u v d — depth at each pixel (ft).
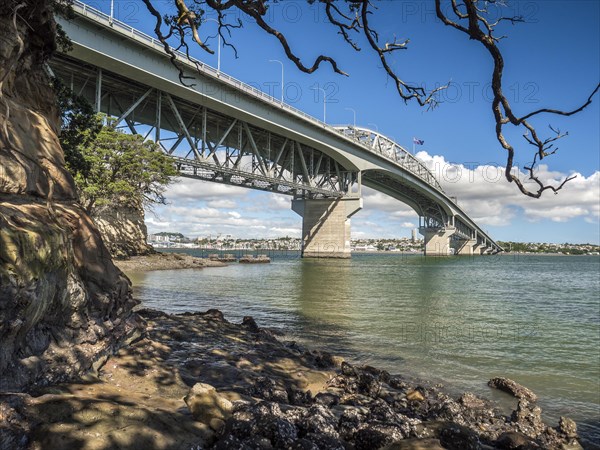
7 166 18.60
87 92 164.45
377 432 16.66
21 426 12.34
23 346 15.92
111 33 130.00
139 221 199.31
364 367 33.55
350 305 78.33
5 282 13.46
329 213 318.04
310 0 15.31
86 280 21.34
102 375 21.12
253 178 213.05
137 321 28.48
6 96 21.91
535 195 12.09
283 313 66.95
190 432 14.55
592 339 50.80
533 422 24.17
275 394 22.93
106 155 132.57
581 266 371.15
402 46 15.06
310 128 244.22
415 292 107.96
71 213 21.81
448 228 517.55
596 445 22.30
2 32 21.70
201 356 29.04
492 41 12.16
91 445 12.32
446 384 32.24
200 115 202.59
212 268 206.39
